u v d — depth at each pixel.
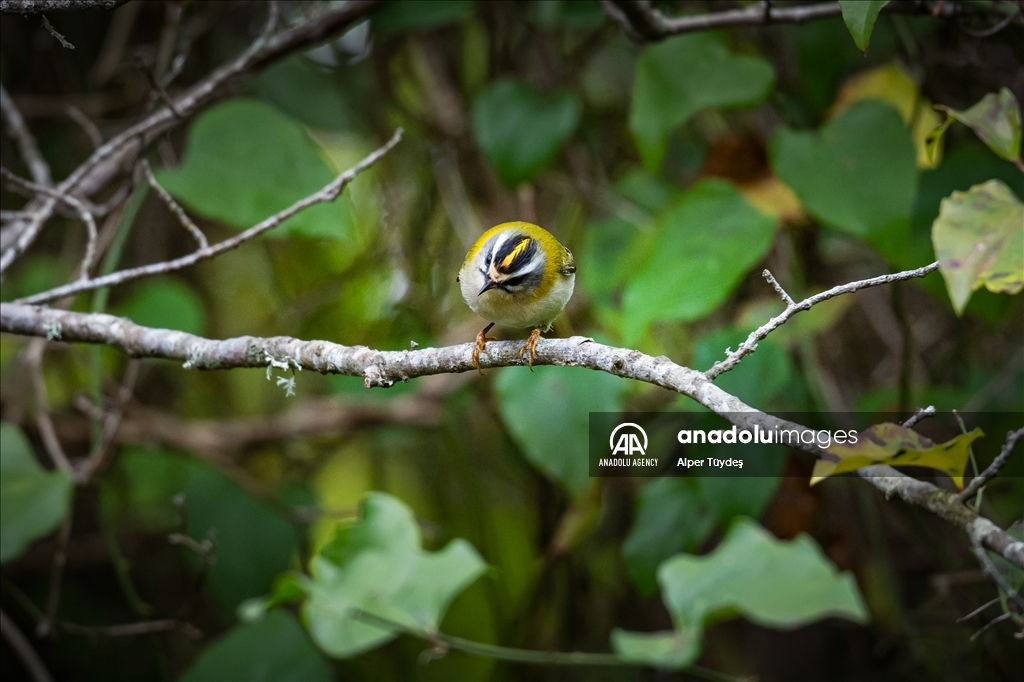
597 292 7.06
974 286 3.68
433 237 8.23
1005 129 4.41
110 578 8.31
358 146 8.48
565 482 6.15
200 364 4.80
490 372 8.06
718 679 6.02
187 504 7.55
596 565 7.97
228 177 5.80
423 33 8.19
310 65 8.21
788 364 6.14
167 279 8.20
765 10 5.54
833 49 6.59
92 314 5.07
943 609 7.55
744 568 5.86
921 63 6.61
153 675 8.09
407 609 5.67
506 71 7.89
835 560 7.39
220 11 7.73
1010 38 6.11
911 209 5.68
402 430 8.51
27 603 6.87
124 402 6.77
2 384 8.03
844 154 5.67
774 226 5.79
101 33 8.28
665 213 6.05
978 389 7.04
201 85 6.61
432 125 8.20
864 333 7.75
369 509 5.98
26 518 5.60
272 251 8.52
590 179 7.90
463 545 5.94
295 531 7.66
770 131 7.22
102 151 5.62
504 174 6.73
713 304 5.68
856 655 7.93
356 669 7.64
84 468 6.47
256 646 6.26
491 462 8.33
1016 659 6.89
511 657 5.76
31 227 5.65
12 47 8.12
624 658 5.79
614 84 8.24
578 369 6.29
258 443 8.58
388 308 8.20
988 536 3.26
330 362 4.46
